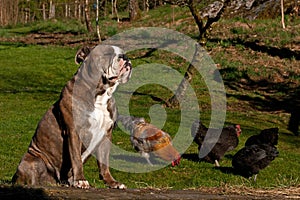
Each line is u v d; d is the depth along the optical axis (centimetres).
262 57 3072
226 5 2172
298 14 3641
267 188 761
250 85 2700
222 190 710
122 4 5838
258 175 1266
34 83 2694
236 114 2161
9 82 2688
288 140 1791
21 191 497
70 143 641
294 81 2727
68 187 591
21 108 2066
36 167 683
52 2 6738
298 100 2445
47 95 2381
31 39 4138
